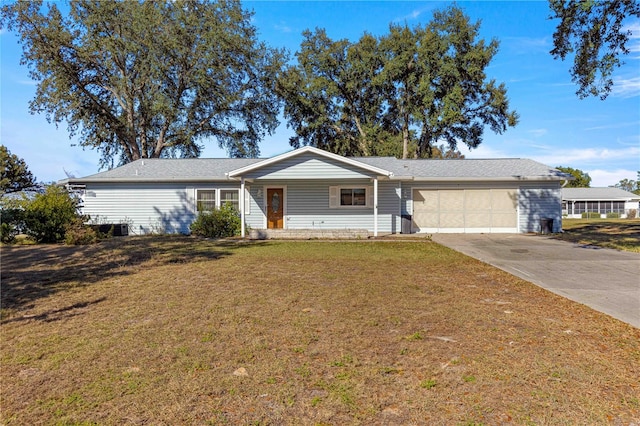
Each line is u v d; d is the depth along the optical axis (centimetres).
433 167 2064
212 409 304
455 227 1925
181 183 1920
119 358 404
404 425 280
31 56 2503
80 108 2625
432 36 3117
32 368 383
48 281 791
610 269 905
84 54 2523
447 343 438
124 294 680
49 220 1452
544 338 453
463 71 3222
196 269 912
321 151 1653
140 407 308
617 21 1300
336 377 355
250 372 367
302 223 1889
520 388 332
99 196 1923
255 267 940
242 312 562
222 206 1834
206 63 2667
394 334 467
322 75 3541
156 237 1675
